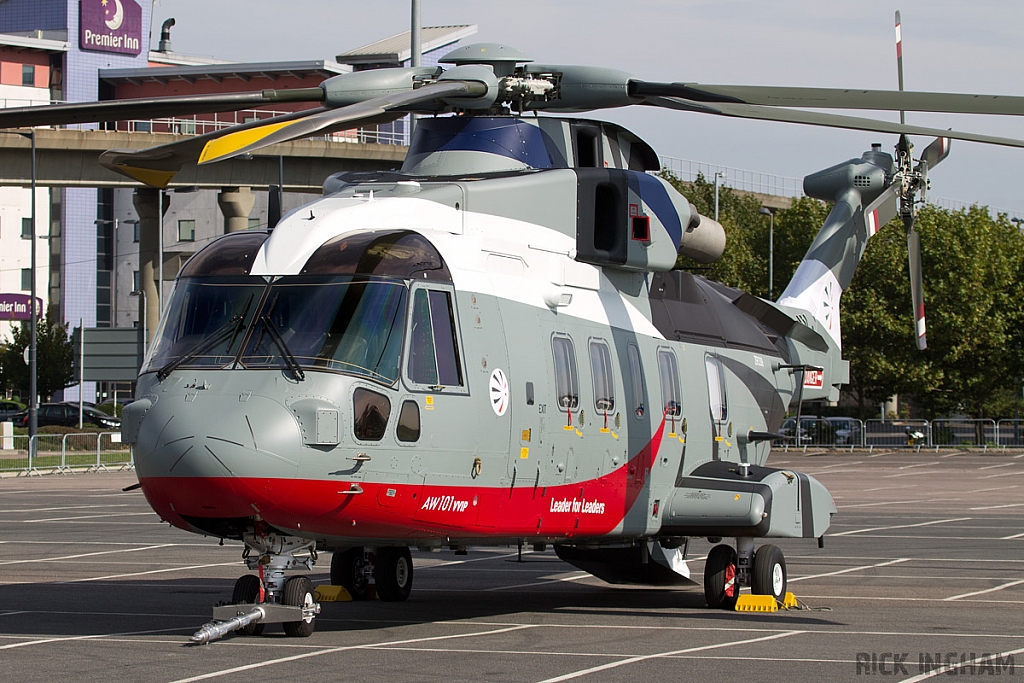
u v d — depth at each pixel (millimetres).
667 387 28016
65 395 168250
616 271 27281
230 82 160875
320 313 20516
